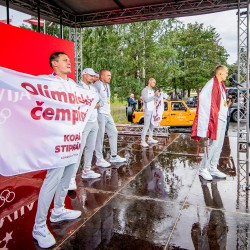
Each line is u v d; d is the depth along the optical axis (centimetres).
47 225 281
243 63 616
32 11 711
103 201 343
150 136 725
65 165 254
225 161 530
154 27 1873
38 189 379
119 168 490
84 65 1697
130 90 1830
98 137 489
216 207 324
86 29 1694
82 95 279
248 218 296
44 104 237
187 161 536
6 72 220
